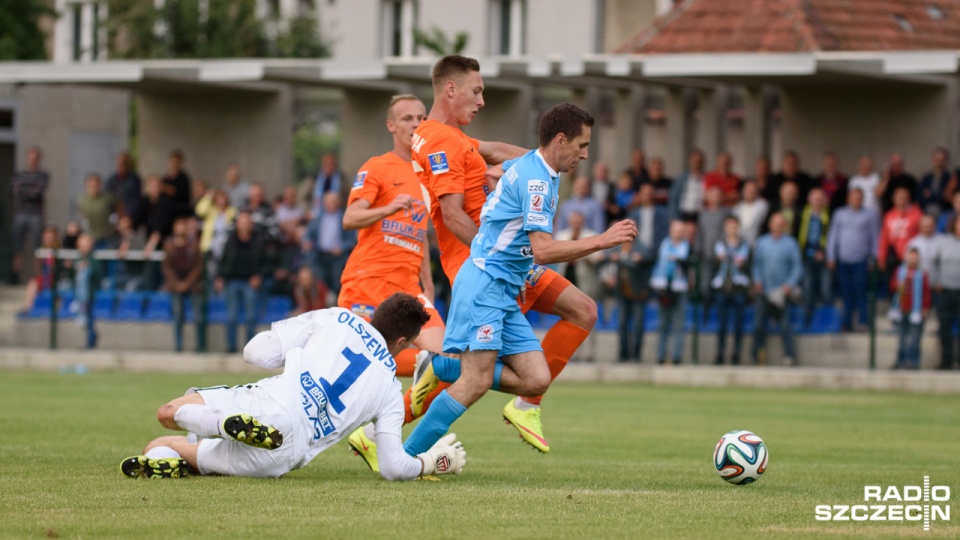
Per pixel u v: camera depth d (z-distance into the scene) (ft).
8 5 329.72
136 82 247.50
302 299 205.26
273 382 73.00
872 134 220.84
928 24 246.06
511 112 239.71
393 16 362.74
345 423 73.72
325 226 206.28
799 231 193.36
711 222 195.52
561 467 91.04
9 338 227.81
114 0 333.42
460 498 68.49
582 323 82.79
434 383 79.82
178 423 71.46
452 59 81.92
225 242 209.15
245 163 259.60
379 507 64.59
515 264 75.97
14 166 295.07
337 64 221.66
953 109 215.51
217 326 213.66
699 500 69.62
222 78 228.43
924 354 187.52
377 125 248.32
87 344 220.23
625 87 233.76
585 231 199.72
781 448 109.81
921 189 196.03
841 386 183.32
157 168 264.52
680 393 175.73
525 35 338.75
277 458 72.79
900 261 187.01
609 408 152.35
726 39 234.58
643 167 211.20
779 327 191.93
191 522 59.26
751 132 228.02
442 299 197.67
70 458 88.12
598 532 58.03
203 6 332.80
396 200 88.07
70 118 277.03
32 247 239.50
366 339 74.74
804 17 230.48
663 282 192.85
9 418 124.06
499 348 76.38
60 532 56.54
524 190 73.92
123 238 225.76
